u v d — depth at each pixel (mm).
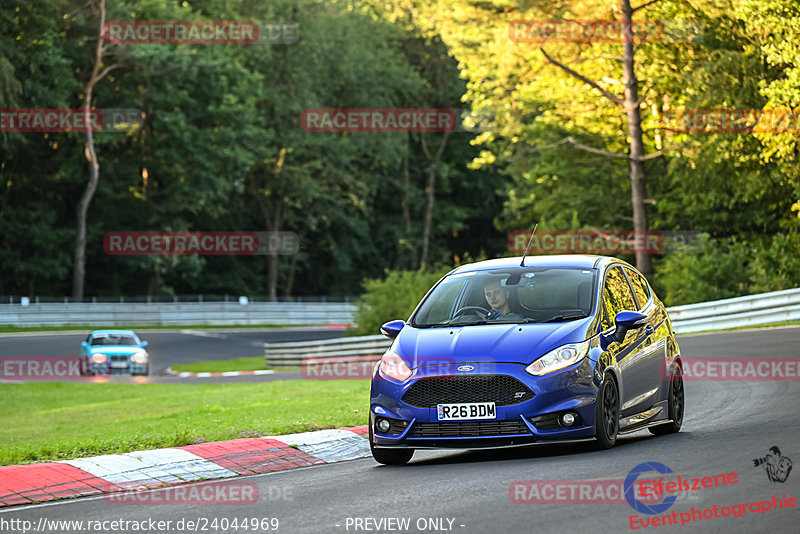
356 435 37094
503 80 140250
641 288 36344
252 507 24047
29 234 197375
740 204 131375
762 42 112812
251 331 179750
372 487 25906
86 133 188375
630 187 150750
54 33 181625
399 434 29844
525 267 34000
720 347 73375
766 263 113938
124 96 199250
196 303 192125
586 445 31297
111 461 31172
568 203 152500
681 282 114125
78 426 55531
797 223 125125
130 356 104250
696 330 99625
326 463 33906
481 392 29109
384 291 114125
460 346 29938
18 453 34969
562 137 150000
